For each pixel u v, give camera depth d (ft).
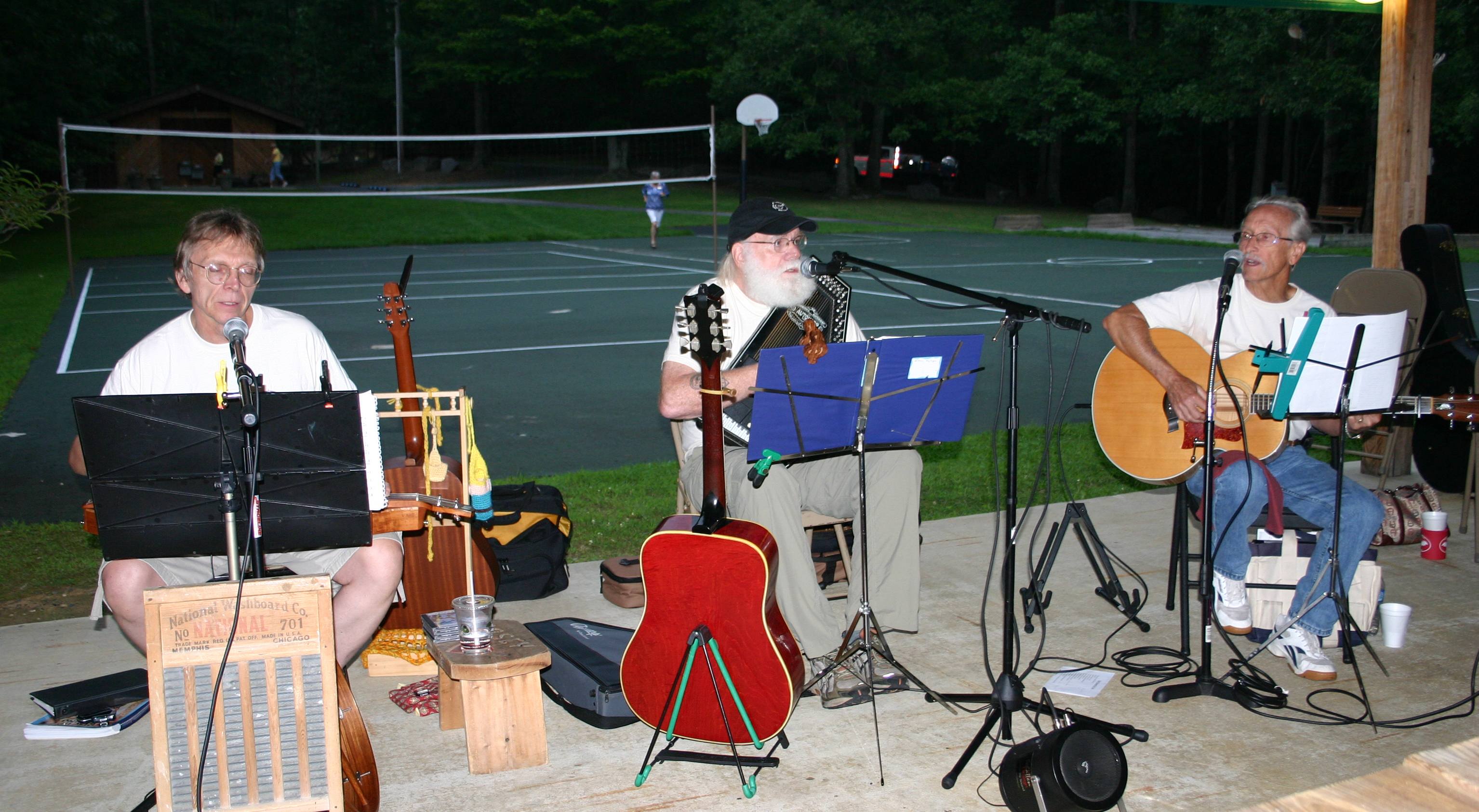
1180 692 11.54
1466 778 6.78
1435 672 12.31
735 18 123.44
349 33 167.43
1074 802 8.61
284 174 125.49
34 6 89.66
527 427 24.99
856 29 114.32
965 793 9.73
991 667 12.48
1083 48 118.01
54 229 84.43
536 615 13.97
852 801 9.60
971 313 44.11
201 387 10.80
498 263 68.13
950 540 17.21
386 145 146.51
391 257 72.90
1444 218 113.50
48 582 15.38
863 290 52.65
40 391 29.68
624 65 139.85
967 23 124.47
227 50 165.58
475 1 133.59
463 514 10.53
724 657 10.08
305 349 11.14
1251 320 13.65
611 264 67.10
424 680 12.14
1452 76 88.22
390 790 9.81
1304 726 11.00
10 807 9.47
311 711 8.45
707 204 114.42
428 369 32.45
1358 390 11.80
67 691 11.25
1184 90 105.70
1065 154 148.77
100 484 8.45
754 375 11.87
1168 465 13.28
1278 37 92.84
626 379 30.68
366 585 10.62
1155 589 15.12
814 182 137.80
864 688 11.62
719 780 10.00
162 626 8.12
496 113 158.51
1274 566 13.00
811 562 11.73
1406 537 16.07
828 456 11.74
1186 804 9.50
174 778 8.28
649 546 10.08
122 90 143.23
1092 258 69.67
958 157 154.71
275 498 8.81
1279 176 135.23
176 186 115.44
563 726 11.20
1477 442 16.66
